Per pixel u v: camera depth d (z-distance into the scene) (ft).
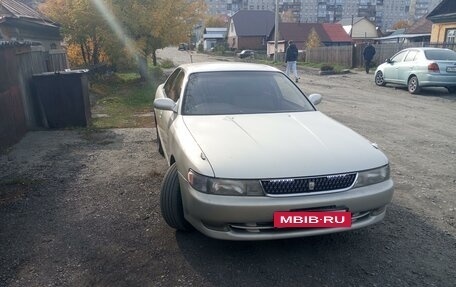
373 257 10.48
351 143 10.98
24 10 48.67
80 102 27.25
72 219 12.86
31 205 14.06
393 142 22.59
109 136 24.88
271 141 10.81
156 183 16.11
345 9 366.43
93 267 10.09
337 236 11.55
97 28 52.34
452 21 75.61
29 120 26.55
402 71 45.96
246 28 227.61
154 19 52.47
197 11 57.67
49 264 10.23
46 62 33.32
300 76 68.95
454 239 11.46
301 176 9.38
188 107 13.67
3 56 22.26
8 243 11.32
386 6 373.40
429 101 38.65
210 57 170.60
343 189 9.66
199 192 9.55
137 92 46.93
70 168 18.29
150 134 25.35
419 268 9.99
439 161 18.99
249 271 9.84
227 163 9.64
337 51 93.09
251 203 9.18
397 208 13.55
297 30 194.90
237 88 14.62
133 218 12.85
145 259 10.40
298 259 10.37
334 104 36.78
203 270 9.88
